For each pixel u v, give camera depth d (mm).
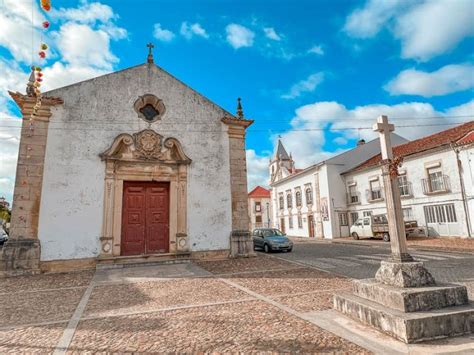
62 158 11414
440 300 4461
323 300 6168
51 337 4418
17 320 5344
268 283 8039
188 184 13102
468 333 4168
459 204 18172
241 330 4531
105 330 4672
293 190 34469
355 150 29516
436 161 19688
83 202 11422
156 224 12633
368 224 22688
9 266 9969
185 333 4461
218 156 13867
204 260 12578
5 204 48031
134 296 6977
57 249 10766
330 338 4152
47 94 11609
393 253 5172
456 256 12898
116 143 12195
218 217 13250
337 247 18859
